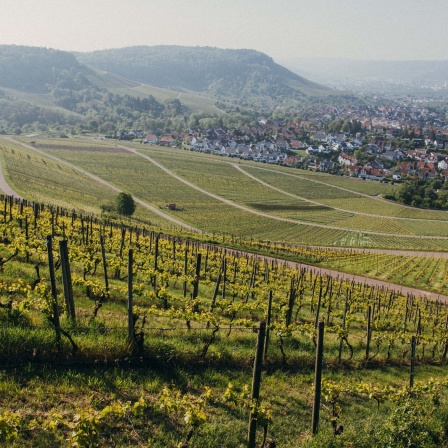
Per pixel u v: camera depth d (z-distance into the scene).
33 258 25.91
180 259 40.62
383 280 61.16
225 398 13.30
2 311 15.75
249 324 20.95
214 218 119.19
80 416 9.97
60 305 16.47
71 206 88.25
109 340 15.05
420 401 16.28
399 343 26.73
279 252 70.19
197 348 16.86
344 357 21.50
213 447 12.10
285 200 154.62
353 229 122.88
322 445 12.63
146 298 23.38
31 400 11.82
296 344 21.19
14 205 47.81
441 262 80.88
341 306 36.12
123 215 94.25
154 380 14.30
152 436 11.73
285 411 15.03
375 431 14.04
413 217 145.50
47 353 13.85
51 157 173.38
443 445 14.05
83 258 25.12
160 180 162.25
